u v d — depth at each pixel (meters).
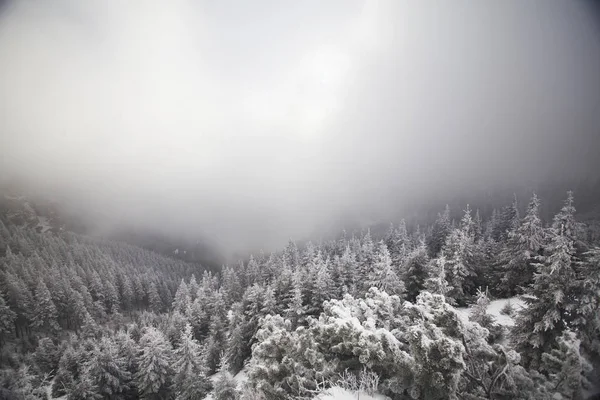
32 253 118.69
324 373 9.39
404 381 7.92
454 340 7.59
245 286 70.75
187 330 26.11
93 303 83.88
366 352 8.70
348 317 10.77
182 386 24.50
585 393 7.99
